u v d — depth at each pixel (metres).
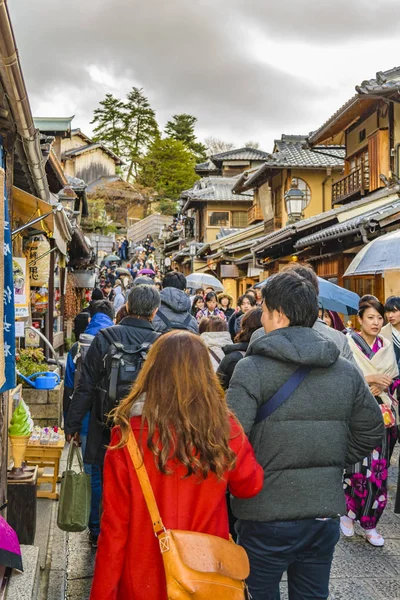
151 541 1.90
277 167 21.86
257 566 2.36
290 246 16.03
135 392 2.01
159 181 67.38
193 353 1.98
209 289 10.77
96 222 45.50
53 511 5.14
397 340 5.31
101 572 1.91
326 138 18.30
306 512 2.30
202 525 1.93
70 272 18.31
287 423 2.33
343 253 11.62
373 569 4.04
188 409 1.90
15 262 6.16
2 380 2.97
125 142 73.50
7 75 3.09
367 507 4.41
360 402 2.47
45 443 5.39
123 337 3.78
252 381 2.35
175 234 49.62
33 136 4.17
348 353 3.58
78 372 4.91
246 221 36.56
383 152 14.04
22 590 3.12
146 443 1.91
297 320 2.45
